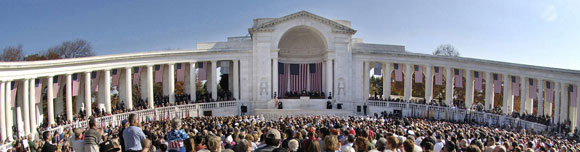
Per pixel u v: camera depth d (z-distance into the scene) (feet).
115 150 40.75
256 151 35.70
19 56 248.32
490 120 173.99
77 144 44.50
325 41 216.33
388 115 192.44
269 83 210.59
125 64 179.73
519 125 169.68
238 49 211.41
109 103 174.09
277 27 213.05
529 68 185.26
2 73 127.44
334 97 212.43
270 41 211.61
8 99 132.36
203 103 194.49
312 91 226.38
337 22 222.28
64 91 204.95
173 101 196.24
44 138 55.11
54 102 188.03
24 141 86.38
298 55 233.76
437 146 52.21
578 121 169.89
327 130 45.83
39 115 164.04
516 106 265.95
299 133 51.21
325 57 222.48
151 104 188.14
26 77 137.59
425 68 237.45
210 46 218.18
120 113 167.94
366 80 219.00
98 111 168.45
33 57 241.76
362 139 37.19
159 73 193.77
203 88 308.81
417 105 198.39
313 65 233.35
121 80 195.52
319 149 32.81
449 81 208.44
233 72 212.84
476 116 184.96
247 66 213.25
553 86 192.85
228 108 202.90
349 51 216.54
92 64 166.61
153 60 189.67
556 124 169.07
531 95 186.29
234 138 56.80
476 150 37.19
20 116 150.30
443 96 289.94
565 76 172.65
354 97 217.97
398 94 313.32
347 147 35.09
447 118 191.31
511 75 193.47
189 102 196.54
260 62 210.79
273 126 80.79
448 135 66.44
